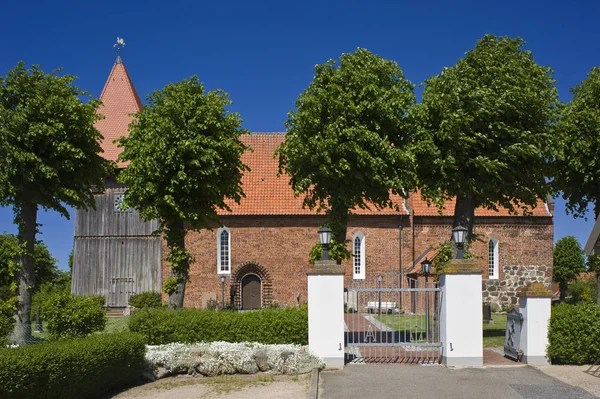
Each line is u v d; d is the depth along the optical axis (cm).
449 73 2008
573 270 6122
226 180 2344
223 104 2297
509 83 1991
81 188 2338
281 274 3731
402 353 1645
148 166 2125
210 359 1407
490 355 1627
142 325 1541
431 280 3161
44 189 2166
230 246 3738
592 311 1459
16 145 2075
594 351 1432
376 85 1944
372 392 1196
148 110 2306
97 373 1185
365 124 1925
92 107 2277
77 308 1487
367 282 3631
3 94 2109
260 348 1437
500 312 3847
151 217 2225
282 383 1303
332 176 1908
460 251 1499
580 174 2519
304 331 1545
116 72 4216
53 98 2108
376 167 1889
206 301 3675
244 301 3762
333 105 1891
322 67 1988
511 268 3912
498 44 2117
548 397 1136
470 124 1995
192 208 2234
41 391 1040
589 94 2486
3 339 1423
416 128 1975
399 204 3834
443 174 1941
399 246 3781
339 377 1338
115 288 3822
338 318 1444
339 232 1967
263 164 4009
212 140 2188
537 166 2086
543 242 3947
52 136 2108
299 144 1903
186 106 2178
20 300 2136
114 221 3881
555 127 2084
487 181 2034
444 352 1467
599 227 1371
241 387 1276
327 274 1458
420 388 1223
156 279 3816
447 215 3838
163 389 1289
